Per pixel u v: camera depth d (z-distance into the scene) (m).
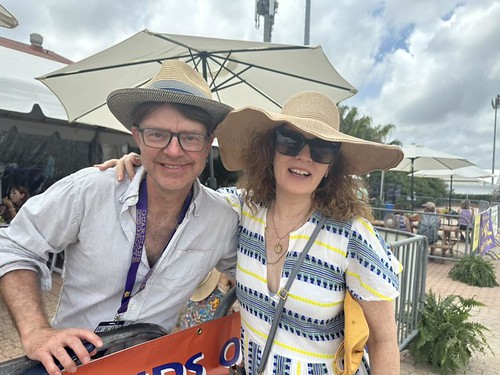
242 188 1.75
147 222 1.48
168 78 1.49
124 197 1.45
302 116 1.53
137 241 1.46
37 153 6.86
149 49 3.53
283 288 1.41
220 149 1.80
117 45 3.33
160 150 1.40
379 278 1.32
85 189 1.42
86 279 1.49
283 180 1.45
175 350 1.40
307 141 1.40
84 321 1.52
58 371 1.06
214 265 1.68
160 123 1.40
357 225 1.41
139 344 1.28
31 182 6.83
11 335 3.77
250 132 1.66
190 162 1.44
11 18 3.57
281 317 1.43
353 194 1.48
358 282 1.35
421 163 12.53
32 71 5.21
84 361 1.11
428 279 7.52
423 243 3.84
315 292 1.38
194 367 1.48
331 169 1.52
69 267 1.53
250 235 1.59
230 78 4.35
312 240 1.41
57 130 6.96
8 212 6.12
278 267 1.47
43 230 1.40
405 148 12.22
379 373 1.34
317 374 1.40
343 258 1.38
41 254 1.39
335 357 1.44
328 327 1.43
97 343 1.16
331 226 1.42
